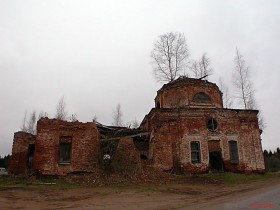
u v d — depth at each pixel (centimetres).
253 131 2916
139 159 2466
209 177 2430
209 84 3142
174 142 2702
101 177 2311
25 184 2080
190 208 1238
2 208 1294
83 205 1370
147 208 1276
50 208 1303
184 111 2803
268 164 4966
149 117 2875
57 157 2430
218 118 2866
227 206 1209
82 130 2558
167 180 2278
